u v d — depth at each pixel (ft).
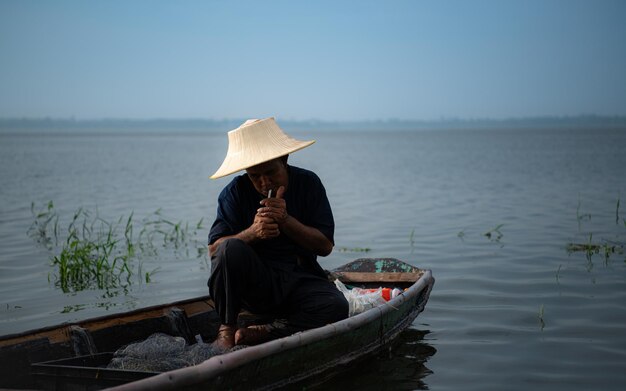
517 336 18.93
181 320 16.85
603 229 36.81
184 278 27.17
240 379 12.52
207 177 85.66
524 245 32.35
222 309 15.08
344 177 82.02
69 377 13.44
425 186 67.10
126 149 208.95
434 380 15.81
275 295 15.34
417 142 297.53
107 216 46.26
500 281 25.16
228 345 14.92
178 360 14.10
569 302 22.17
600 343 18.22
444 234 36.27
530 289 23.93
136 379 13.00
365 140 371.97
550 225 38.70
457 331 19.45
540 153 141.90
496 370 16.40
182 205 53.11
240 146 15.11
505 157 128.26
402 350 17.84
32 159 134.92
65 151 184.96
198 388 11.55
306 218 15.96
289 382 13.96
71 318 21.63
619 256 29.19
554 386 15.40
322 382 15.03
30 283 26.53
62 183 74.59
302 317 15.51
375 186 67.97
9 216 45.96
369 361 16.76
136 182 76.59
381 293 18.28
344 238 35.55
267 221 14.55
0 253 32.58
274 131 15.33
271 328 15.40
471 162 112.47
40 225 41.55
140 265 29.60
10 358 13.98
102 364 14.88
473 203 51.16
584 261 28.30
